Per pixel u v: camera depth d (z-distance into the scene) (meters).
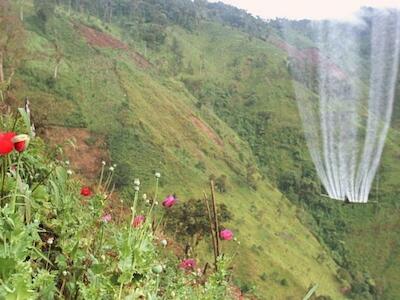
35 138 3.42
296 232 73.94
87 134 59.19
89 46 81.25
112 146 60.09
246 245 57.31
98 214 2.86
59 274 2.38
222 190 67.44
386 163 87.88
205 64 112.19
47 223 2.69
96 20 95.62
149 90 79.06
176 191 59.22
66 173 3.22
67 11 90.94
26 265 1.71
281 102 102.25
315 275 64.19
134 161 59.84
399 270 76.69
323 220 83.75
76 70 69.69
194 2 145.38
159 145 65.12
